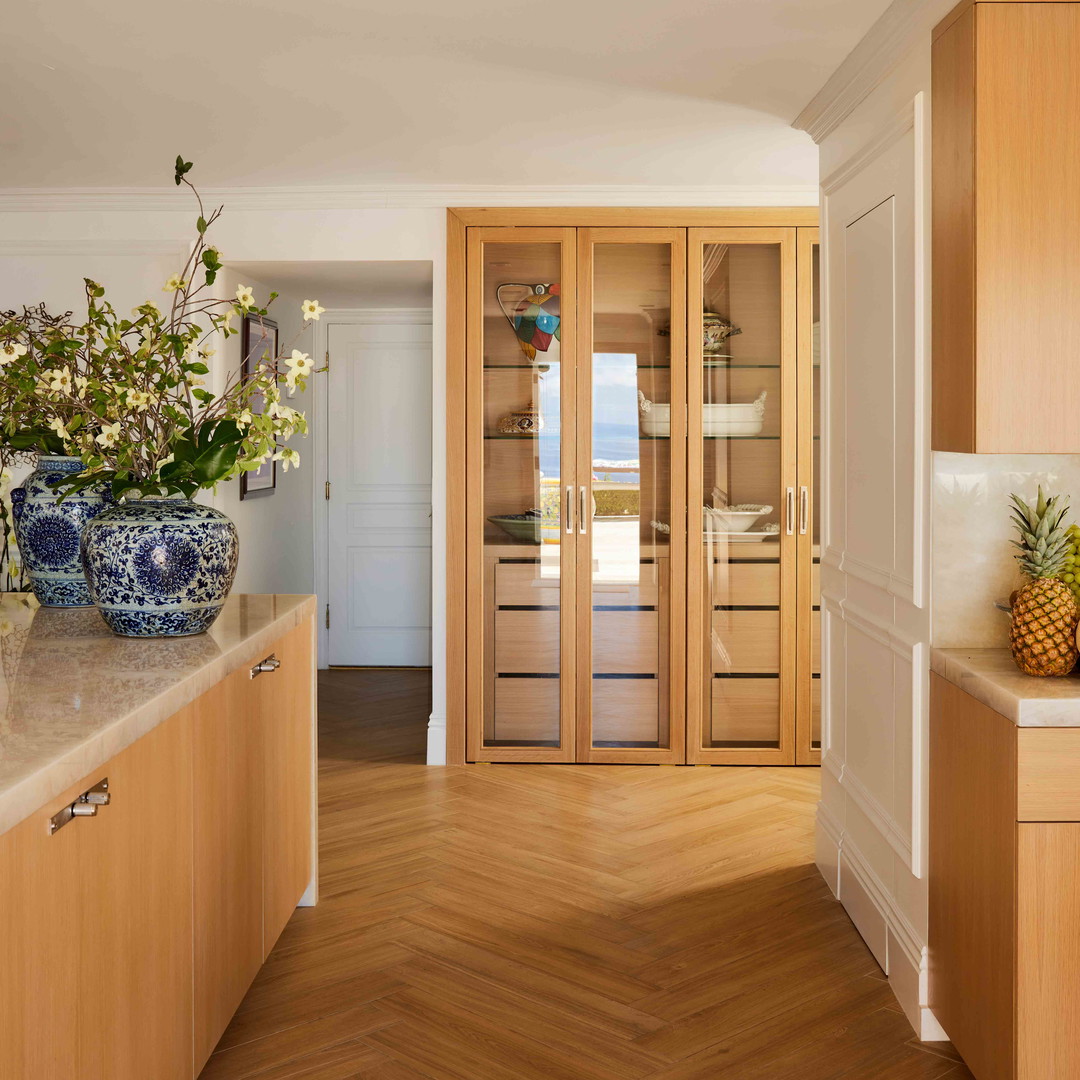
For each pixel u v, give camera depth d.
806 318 4.47
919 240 2.47
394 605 6.74
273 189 4.42
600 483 4.56
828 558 3.34
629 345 4.52
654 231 4.46
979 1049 2.19
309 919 3.05
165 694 1.81
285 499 6.00
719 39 2.80
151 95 3.25
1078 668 2.20
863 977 2.75
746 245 4.48
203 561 2.34
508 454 4.56
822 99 3.21
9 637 2.37
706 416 4.54
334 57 2.94
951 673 2.33
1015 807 2.01
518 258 4.50
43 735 1.52
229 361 4.77
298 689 2.88
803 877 3.39
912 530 2.54
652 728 4.62
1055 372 2.17
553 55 2.92
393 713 5.58
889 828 2.73
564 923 3.04
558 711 4.62
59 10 2.62
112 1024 1.60
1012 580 2.45
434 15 2.65
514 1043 2.41
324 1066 2.30
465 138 3.71
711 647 4.58
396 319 6.58
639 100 3.29
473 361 4.51
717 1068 2.32
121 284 4.61
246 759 2.35
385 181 4.34
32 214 4.54
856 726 3.08
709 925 3.04
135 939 1.69
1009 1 2.15
